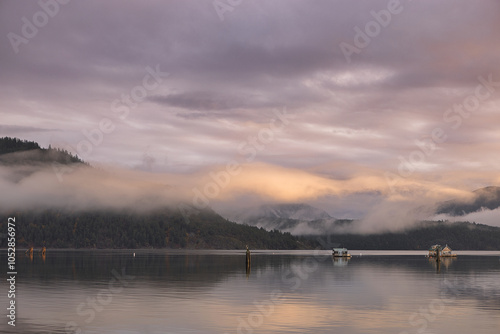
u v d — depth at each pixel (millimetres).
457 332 39188
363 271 113750
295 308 51062
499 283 81125
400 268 129000
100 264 139375
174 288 70062
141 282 79312
